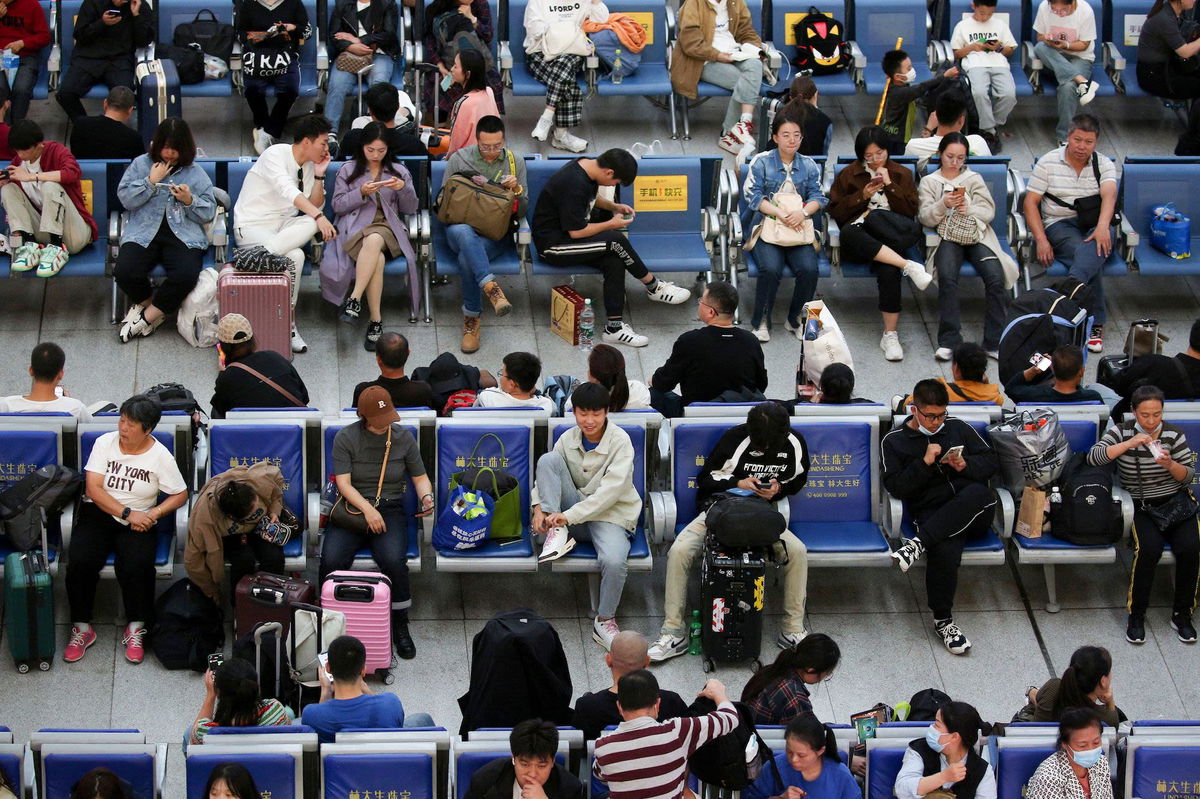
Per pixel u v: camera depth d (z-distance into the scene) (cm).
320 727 860
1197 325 1155
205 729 827
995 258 1354
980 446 1059
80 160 1316
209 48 1542
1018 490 1077
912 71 1570
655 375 1176
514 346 1321
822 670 888
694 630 1042
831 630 1080
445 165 1351
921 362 1340
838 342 1184
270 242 1283
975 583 1124
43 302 1342
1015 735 866
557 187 1301
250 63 1486
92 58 1516
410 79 1566
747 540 992
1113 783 870
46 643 992
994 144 1622
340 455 1021
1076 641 1084
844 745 860
